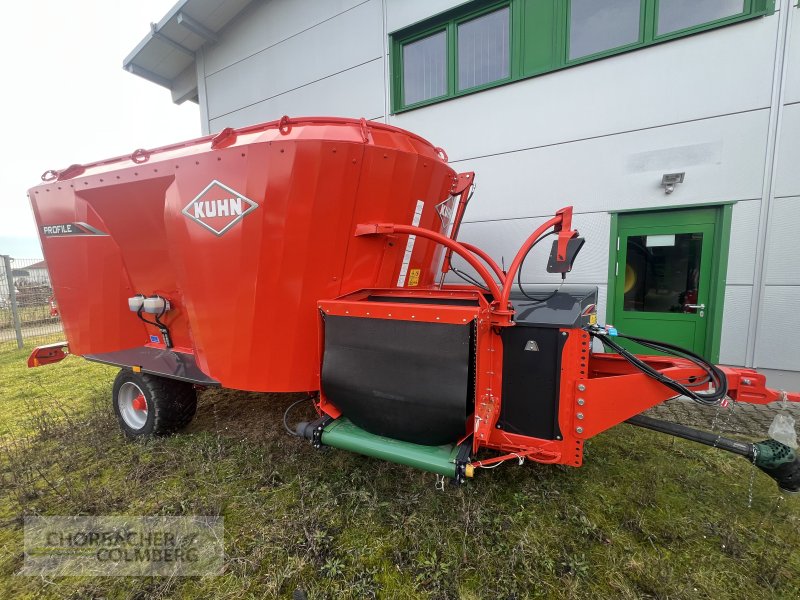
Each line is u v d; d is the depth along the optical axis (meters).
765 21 3.58
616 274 4.45
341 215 2.33
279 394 4.27
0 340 8.94
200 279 2.52
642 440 3.15
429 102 5.30
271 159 2.19
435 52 5.34
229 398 4.21
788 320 3.76
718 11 3.77
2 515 2.42
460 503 2.35
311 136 2.20
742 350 3.96
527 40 4.61
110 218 2.93
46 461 2.99
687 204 4.01
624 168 4.26
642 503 2.35
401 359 2.04
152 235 2.87
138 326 3.34
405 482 2.57
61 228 3.16
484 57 4.98
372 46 5.68
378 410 2.12
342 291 2.47
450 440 2.08
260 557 1.97
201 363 2.72
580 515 2.24
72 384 5.23
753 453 2.07
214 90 7.70
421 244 2.80
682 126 3.97
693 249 4.10
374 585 1.81
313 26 6.20
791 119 3.58
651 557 1.96
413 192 2.60
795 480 2.09
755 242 3.81
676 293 4.22
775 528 2.14
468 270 5.27
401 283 2.76
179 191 2.48
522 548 1.98
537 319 2.03
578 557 1.94
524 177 4.79
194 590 1.81
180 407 3.25
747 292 3.88
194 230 2.47
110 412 3.85
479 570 1.87
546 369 2.00
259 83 6.98
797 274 3.69
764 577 1.81
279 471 2.74
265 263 2.31
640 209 4.22
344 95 6.05
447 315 1.94
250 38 6.94
